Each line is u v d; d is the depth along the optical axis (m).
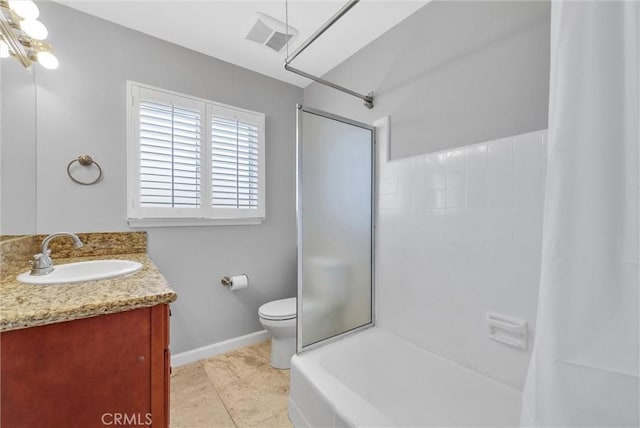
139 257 1.67
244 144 2.26
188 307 2.03
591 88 0.63
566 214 0.65
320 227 1.59
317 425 1.17
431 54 1.58
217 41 1.96
